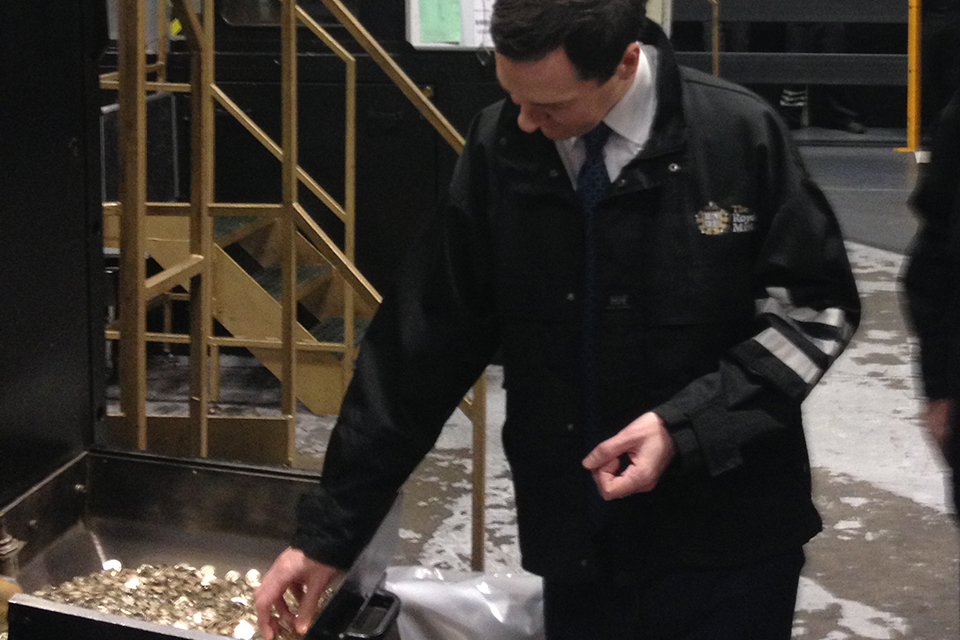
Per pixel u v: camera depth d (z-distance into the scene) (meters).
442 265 1.57
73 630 1.36
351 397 1.59
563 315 1.53
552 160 1.50
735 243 1.49
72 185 2.01
